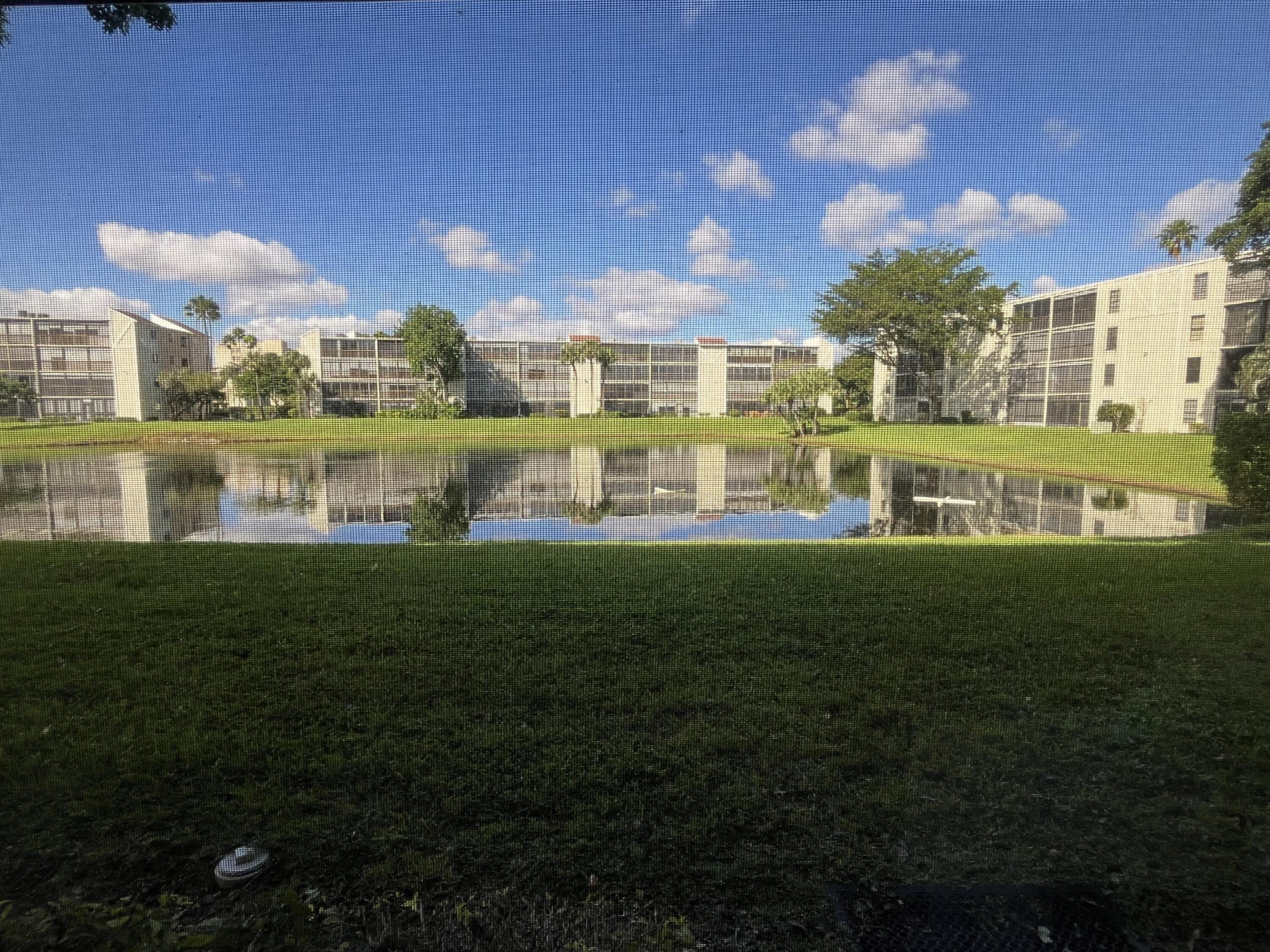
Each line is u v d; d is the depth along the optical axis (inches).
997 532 430.9
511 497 601.0
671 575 206.8
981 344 1536.7
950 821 84.8
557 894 72.0
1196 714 111.3
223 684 121.0
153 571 208.8
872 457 1005.2
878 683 123.2
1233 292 1002.1
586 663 131.4
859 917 69.7
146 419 1953.7
